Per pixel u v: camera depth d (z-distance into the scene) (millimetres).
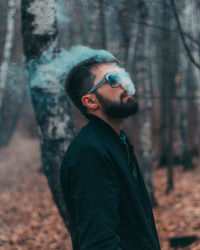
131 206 1156
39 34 2283
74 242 1261
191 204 5934
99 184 1048
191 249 3887
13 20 2447
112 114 1241
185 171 9609
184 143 9922
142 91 6863
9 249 4328
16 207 6676
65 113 2471
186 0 3523
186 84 9508
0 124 8984
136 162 1370
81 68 1288
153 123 10906
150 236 1176
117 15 3170
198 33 3451
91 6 2863
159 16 3789
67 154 1171
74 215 1229
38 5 2275
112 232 1020
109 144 1177
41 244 4574
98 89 1245
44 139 2537
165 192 7543
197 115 11188
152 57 8109
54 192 2598
